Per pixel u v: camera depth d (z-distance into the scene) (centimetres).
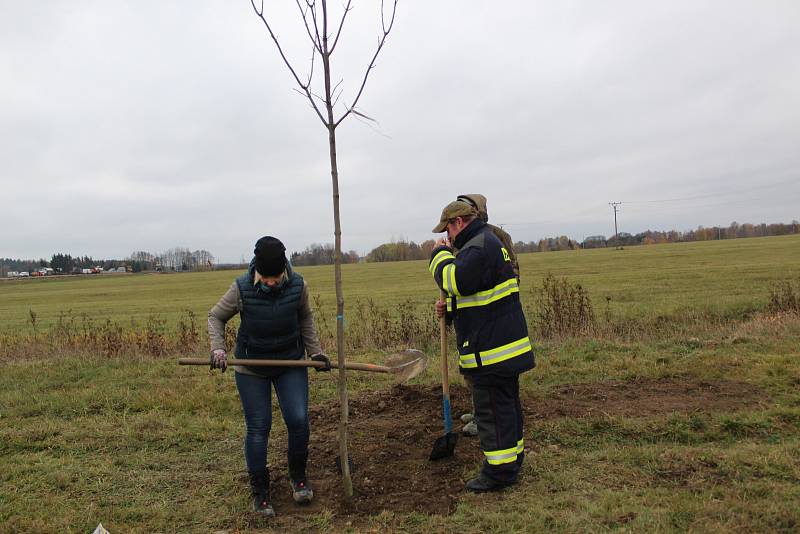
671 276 3072
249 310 398
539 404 603
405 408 627
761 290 2120
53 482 466
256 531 387
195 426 597
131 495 446
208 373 839
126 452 537
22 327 2467
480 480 425
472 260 399
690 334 976
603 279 3158
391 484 448
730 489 393
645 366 724
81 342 1159
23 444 554
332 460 497
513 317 413
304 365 405
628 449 477
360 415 614
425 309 1936
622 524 360
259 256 384
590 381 689
